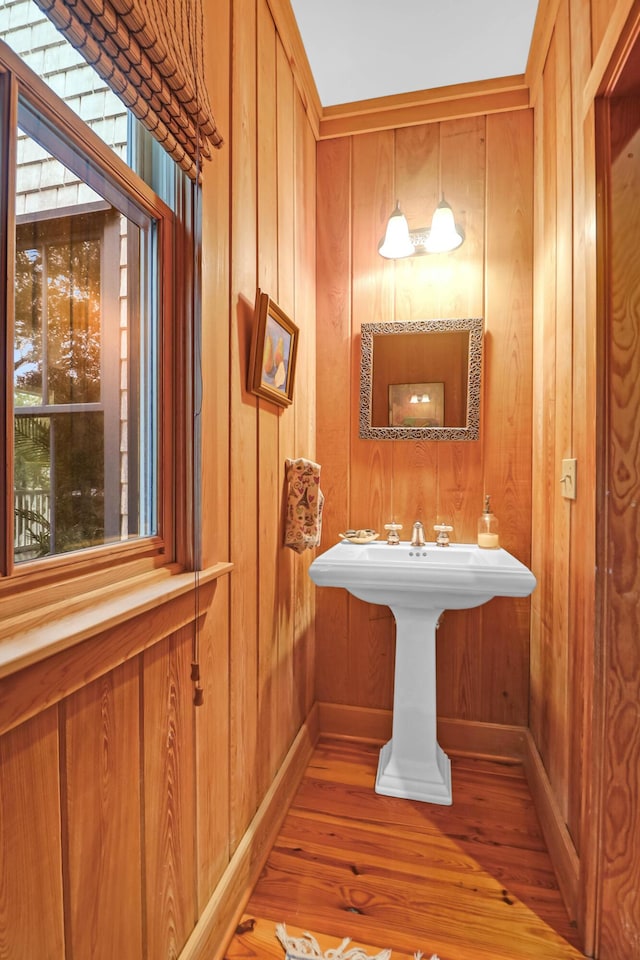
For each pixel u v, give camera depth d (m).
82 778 0.69
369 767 1.81
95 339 0.82
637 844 1.09
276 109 1.50
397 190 1.96
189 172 0.92
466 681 1.92
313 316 1.99
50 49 0.72
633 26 0.88
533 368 1.84
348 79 1.83
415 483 1.96
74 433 0.77
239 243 1.21
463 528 1.92
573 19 1.29
